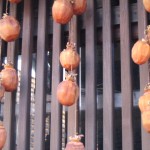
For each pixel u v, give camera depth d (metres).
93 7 1.46
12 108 1.48
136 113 1.47
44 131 1.42
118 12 1.45
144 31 1.34
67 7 1.34
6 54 1.61
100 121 1.53
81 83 1.51
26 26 1.54
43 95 1.44
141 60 1.25
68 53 1.35
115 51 1.57
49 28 1.54
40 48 1.49
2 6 1.62
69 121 1.38
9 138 1.45
